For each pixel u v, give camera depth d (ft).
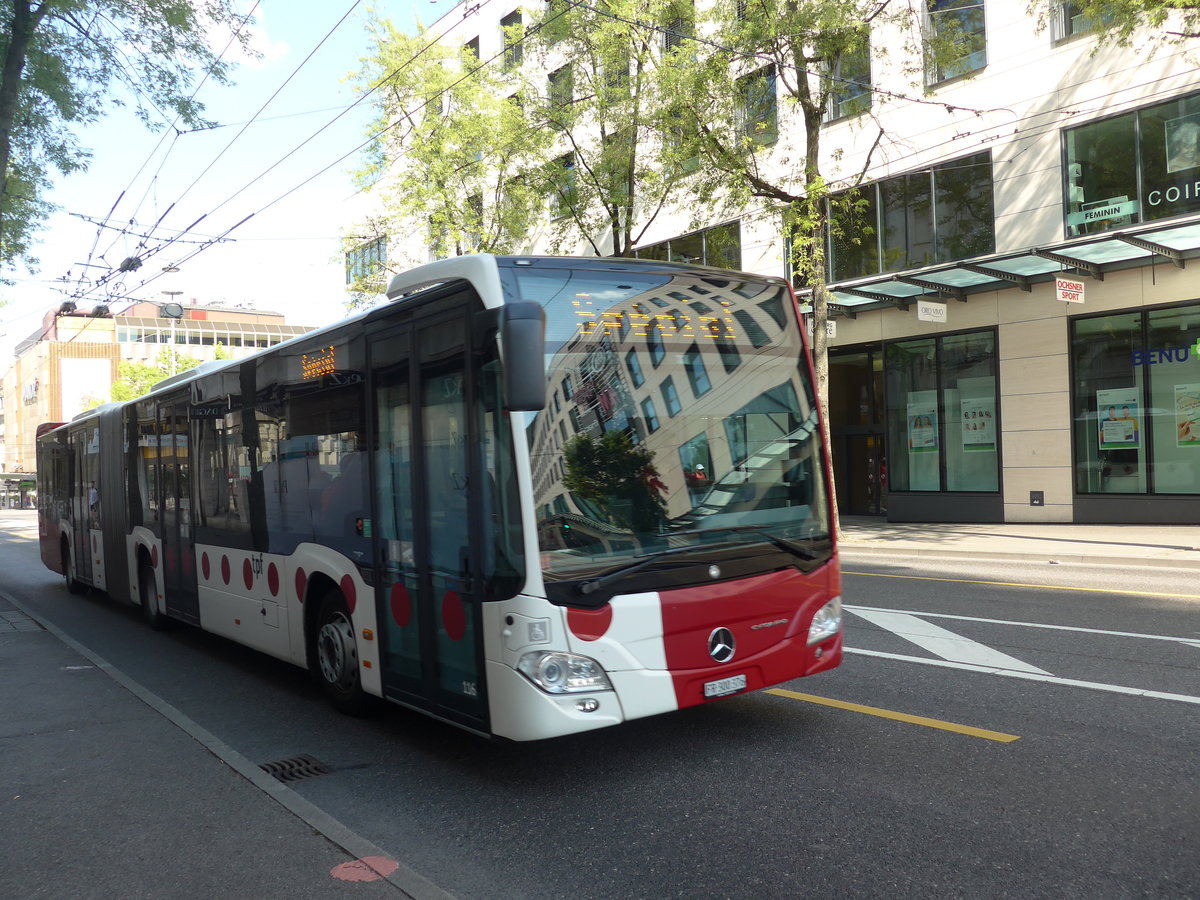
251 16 41.34
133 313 350.23
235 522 27.27
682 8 57.47
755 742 18.34
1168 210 53.83
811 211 54.65
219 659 30.09
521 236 75.00
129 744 20.06
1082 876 12.10
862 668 23.79
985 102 61.82
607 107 62.64
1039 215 59.41
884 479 74.79
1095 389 58.75
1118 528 55.67
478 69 75.36
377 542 19.69
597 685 15.46
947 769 16.29
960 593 35.47
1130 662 23.30
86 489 44.32
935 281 62.18
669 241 83.61
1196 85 52.39
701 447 17.33
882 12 55.98
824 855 13.08
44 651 31.35
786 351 19.03
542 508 15.47
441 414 17.35
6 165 38.91
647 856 13.37
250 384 26.25
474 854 13.79
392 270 86.84
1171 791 14.84
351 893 12.50
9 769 18.53
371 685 20.15
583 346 16.48
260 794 16.62
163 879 13.21
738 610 16.98
